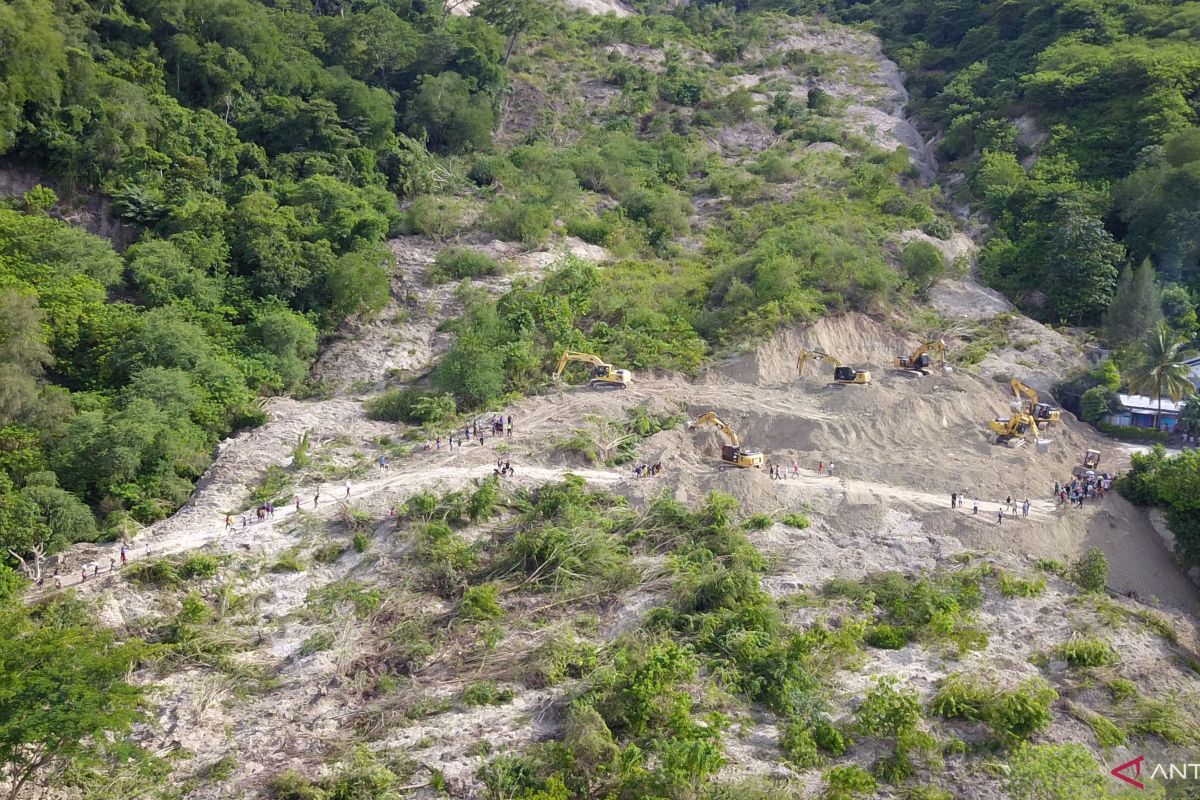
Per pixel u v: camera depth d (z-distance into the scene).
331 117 113.50
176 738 47.94
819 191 122.56
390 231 106.81
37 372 74.06
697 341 89.88
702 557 59.47
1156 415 81.50
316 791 43.22
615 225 112.94
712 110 148.38
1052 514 64.88
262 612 58.03
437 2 152.88
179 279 88.38
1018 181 116.56
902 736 45.38
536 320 90.44
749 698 49.06
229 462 72.88
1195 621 58.25
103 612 55.62
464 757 45.28
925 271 99.50
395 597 58.19
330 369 89.69
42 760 41.59
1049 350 90.88
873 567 60.50
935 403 79.38
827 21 187.50
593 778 43.56
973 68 149.50
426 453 73.62
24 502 61.41
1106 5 145.12
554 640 52.78
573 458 72.31
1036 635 54.22
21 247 86.00
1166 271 99.62
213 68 111.75
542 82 148.88
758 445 76.31
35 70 94.38
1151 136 110.62
